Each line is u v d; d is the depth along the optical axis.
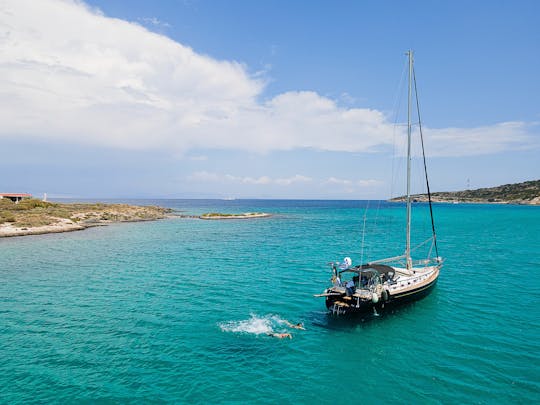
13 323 18.19
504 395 11.87
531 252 39.91
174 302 21.91
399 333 17.19
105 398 11.63
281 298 22.83
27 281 27.17
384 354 14.98
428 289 22.16
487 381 12.74
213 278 28.16
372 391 12.19
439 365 13.96
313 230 67.31
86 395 11.78
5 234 53.72
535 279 27.39
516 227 70.00
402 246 45.28
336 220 95.56
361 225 78.62
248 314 19.86
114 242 49.50
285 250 42.47
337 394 12.02
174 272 30.34
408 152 23.95
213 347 15.62
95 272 30.33
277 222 88.12
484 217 103.00
